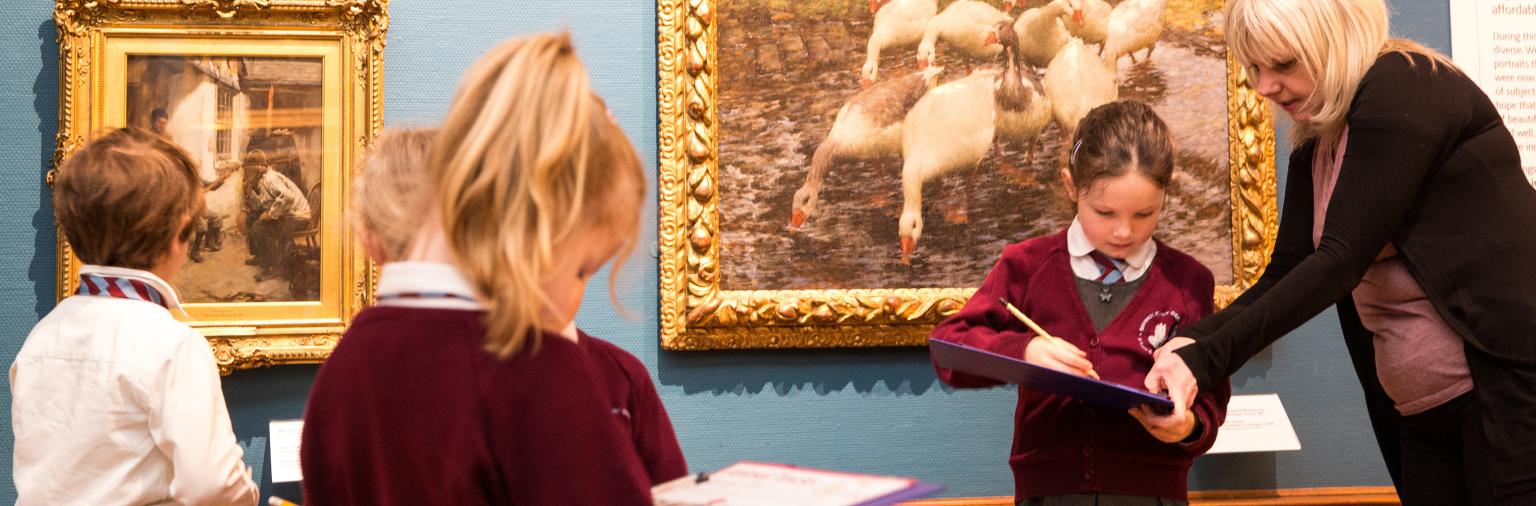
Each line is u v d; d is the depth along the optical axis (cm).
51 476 201
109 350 203
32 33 290
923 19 307
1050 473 222
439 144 119
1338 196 202
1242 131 311
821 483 123
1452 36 323
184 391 204
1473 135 205
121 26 287
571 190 116
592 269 127
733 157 302
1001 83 307
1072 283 229
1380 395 226
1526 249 201
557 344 122
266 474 291
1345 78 207
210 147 289
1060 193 308
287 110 292
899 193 305
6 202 287
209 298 288
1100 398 188
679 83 300
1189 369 196
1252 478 315
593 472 116
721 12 303
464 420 117
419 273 124
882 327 303
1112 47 310
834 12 305
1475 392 202
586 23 304
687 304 297
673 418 302
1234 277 311
